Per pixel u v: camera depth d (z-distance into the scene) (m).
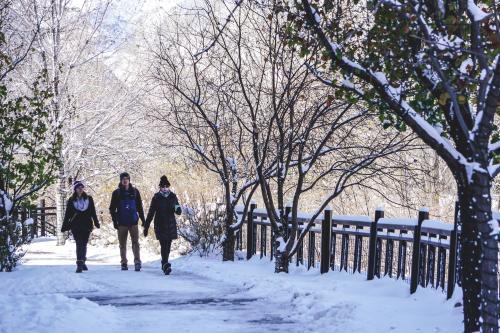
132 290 11.94
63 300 8.98
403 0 7.02
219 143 16.89
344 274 12.95
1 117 15.20
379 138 15.58
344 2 10.99
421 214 10.38
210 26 18.05
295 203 14.42
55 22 25.17
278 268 14.50
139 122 27.28
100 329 7.96
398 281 11.09
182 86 17.98
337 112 15.26
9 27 21.19
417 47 7.37
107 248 23.55
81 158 26.77
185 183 22.44
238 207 19.06
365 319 8.22
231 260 17.30
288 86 13.95
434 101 7.86
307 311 9.35
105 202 26.80
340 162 14.75
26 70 25.19
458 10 6.75
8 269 14.78
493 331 5.85
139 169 28.02
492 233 5.98
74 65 25.55
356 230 12.84
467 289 7.04
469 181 6.59
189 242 19.84
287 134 15.91
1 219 14.91
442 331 7.39
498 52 6.43
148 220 15.25
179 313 9.25
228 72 16.52
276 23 12.90
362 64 7.45
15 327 7.85
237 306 10.09
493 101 5.96
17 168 15.26
